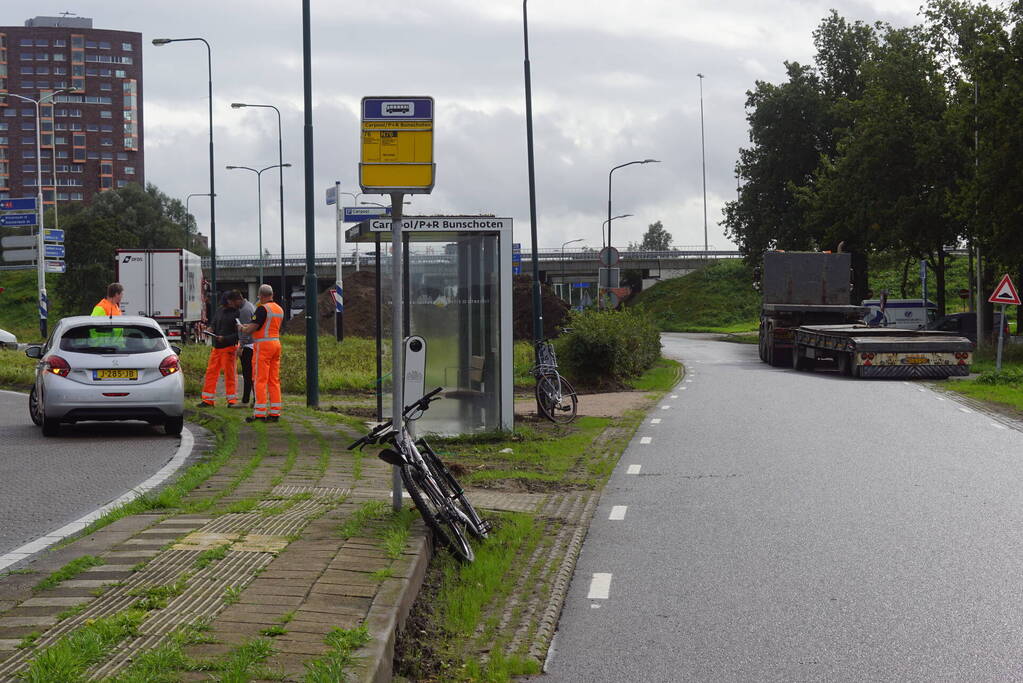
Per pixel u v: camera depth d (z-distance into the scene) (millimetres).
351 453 12500
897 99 46688
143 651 4574
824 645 5691
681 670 5301
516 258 50500
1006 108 35750
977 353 38312
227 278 98938
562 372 25359
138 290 43312
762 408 19891
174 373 15297
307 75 19172
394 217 7922
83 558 6445
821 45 63594
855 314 35906
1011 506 9758
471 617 5973
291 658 4566
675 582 7070
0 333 45500
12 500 9875
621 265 106625
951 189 44906
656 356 35562
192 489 9664
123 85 185000
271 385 16719
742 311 97625
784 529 8781
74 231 84062
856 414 18656
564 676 5223
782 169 63656
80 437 15242
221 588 5785
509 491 10672
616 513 9523
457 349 14727
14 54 181750
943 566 7453
